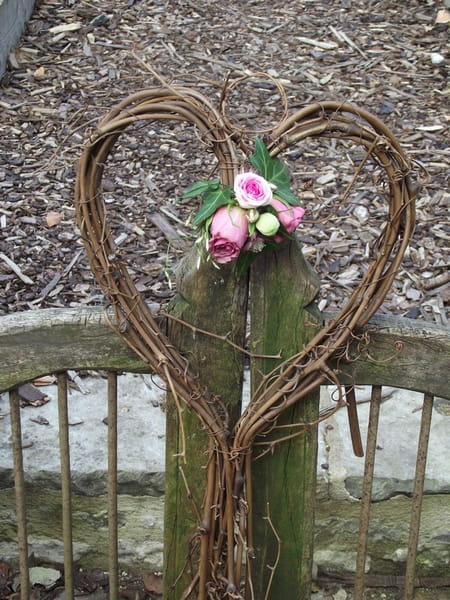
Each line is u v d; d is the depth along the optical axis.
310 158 3.91
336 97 4.45
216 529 1.77
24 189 3.63
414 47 4.97
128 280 1.59
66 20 5.16
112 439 1.78
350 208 3.56
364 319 1.58
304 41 5.03
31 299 3.01
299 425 1.67
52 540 2.37
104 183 3.70
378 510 2.32
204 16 5.31
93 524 2.34
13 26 4.76
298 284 1.57
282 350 1.63
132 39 5.00
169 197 3.63
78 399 2.50
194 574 1.88
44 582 2.36
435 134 4.12
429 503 2.32
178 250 3.30
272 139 1.46
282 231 1.45
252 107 4.34
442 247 3.32
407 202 1.49
